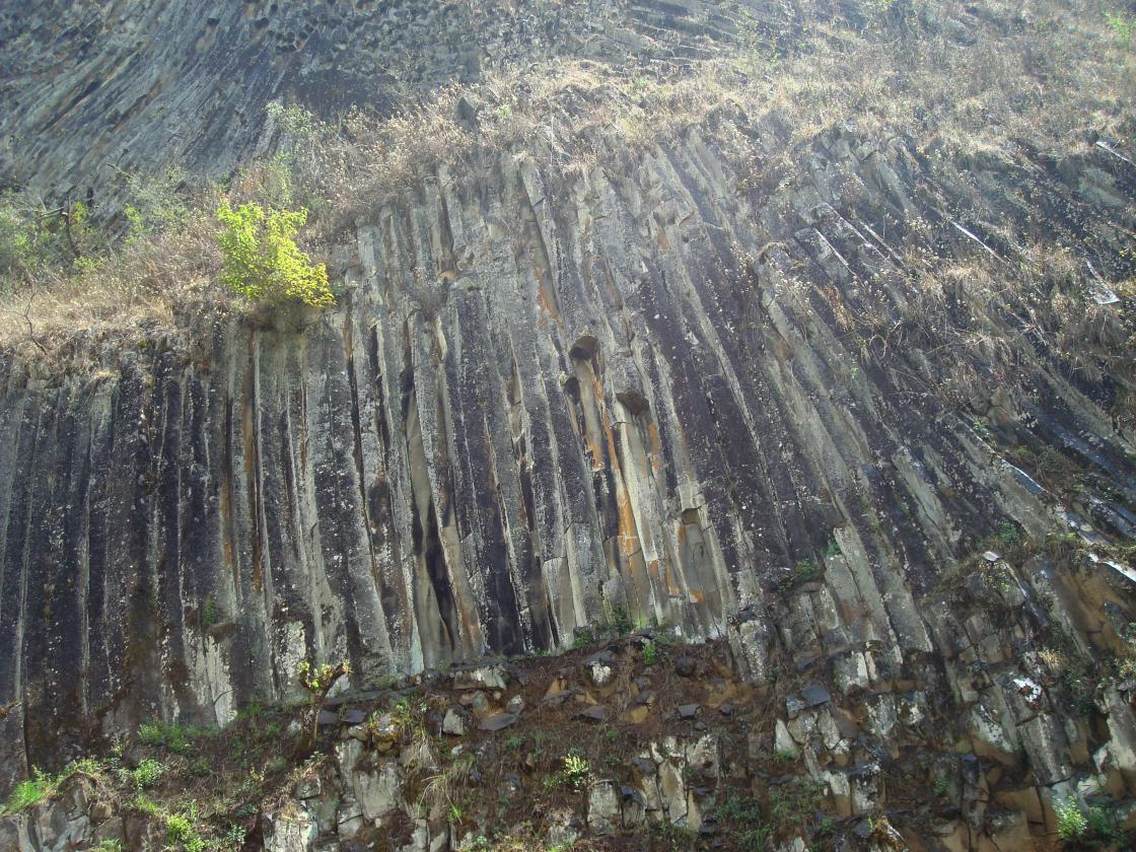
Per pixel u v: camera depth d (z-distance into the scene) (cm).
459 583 1305
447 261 1619
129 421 1470
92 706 1271
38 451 1483
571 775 1093
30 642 1316
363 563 1336
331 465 1416
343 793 1136
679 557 1251
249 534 1390
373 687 1247
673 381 1365
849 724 1077
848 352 1305
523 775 1116
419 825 1103
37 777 1221
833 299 1356
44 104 2564
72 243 2139
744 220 1505
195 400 1501
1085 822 952
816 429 1278
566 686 1185
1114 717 980
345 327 1566
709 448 1300
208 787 1172
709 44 2128
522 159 1662
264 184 1991
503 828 1080
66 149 2469
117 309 1667
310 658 1284
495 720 1166
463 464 1377
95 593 1342
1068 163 1509
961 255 1399
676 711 1131
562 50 2172
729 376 1350
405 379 1481
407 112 2033
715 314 1402
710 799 1069
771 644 1152
